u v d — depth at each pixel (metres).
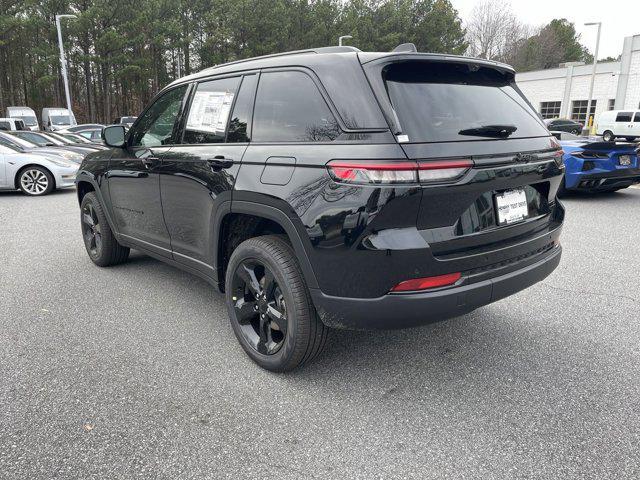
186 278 4.57
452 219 2.34
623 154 8.13
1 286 4.34
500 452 2.19
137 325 3.54
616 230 6.44
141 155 3.79
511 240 2.62
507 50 66.38
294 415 2.46
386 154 2.17
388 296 2.28
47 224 7.15
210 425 2.38
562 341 3.27
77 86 49.25
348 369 2.92
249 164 2.75
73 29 34.31
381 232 2.22
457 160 2.26
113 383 2.75
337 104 2.41
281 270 2.60
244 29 39.69
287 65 2.77
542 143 2.78
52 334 3.38
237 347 3.21
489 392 2.67
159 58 43.03
